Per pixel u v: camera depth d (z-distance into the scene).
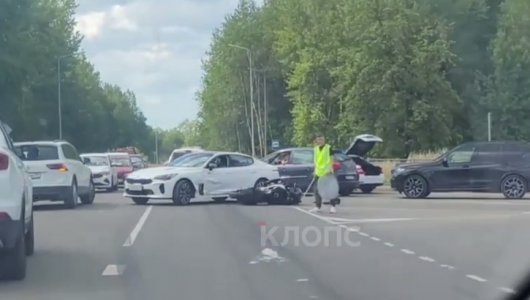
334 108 65.69
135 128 167.38
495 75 57.38
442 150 55.44
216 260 12.84
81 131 84.69
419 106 54.03
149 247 14.48
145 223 18.94
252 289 10.33
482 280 10.98
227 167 26.00
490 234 16.55
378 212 22.17
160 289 10.34
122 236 16.27
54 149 23.59
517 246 14.59
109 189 37.19
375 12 55.84
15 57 56.09
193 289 10.32
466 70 58.62
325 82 65.94
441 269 11.94
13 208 10.33
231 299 9.68
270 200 25.22
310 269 11.93
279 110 84.50
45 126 74.31
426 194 29.12
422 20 55.75
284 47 71.00
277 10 79.88
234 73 84.69
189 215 21.20
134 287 10.48
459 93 58.19
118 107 153.00
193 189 25.33
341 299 9.67
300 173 30.11
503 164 28.70
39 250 14.12
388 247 14.48
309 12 68.69
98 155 37.22
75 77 84.88
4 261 10.79
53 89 75.00
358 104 56.00
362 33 55.62
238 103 85.81
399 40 54.56
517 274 11.41
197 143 114.56
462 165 28.83
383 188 37.84
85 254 13.59
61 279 11.09
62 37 78.00
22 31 57.59
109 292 10.15
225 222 19.17
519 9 57.19
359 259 12.97
